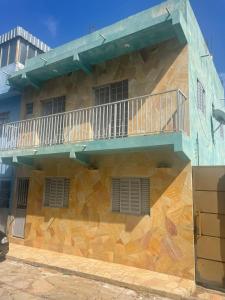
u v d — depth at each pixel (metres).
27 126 11.30
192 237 6.89
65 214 9.43
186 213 7.09
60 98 10.81
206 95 10.00
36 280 6.81
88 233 8.75
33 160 10.53
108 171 8.70
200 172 7.14
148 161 7.93
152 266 7.36
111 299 5.75
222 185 6.83
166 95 8.00
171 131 7.34
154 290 6.09
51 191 10.14
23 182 11.15
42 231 9.88
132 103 8.30
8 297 5.70
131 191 8.23
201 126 8.89
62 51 11.10
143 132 8.20
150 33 7.94
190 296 5.95
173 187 7.39
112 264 7.91
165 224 7.36
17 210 10.95
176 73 7.98
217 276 6.50
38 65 10.22
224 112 10.38
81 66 9.47
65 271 7.45
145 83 8.54
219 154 12.23
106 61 9.55
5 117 12.64
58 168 9.98
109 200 8.51
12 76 11.05
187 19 8.16
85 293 6.05
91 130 9.38
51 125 9.84
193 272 6.73
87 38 10.42
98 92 9.77
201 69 9.48
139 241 7.70
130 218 7.98
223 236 6.60
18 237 10.61
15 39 13.55
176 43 8.16
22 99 11.91
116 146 7.54
